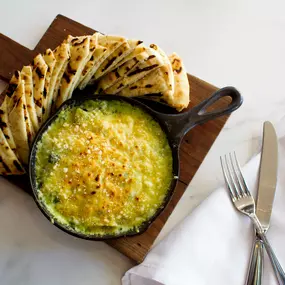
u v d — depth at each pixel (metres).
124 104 0.59
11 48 0.66
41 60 0.56
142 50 0.58
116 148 0.57
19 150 0.57
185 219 0.59
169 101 0.61
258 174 0.61
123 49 0.58
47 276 0.58
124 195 0.55
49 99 0.58
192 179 0.63
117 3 0.71
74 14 0.70
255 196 0.60
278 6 0.71
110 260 0.59
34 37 0.69
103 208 0.54
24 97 0.55
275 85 0.68
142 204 0.55
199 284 0.56
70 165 0.55
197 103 0.64
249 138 0.65
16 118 0.54
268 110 0.66
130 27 0.70
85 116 0.57
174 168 0.57
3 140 0.55
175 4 0.71
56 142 0.56
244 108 0.66
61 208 0.55
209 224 0.58
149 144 0.58
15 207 0.60
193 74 0.68
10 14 0.70
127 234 0.54
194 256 0.57
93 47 0.57
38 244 0.59
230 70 0.68
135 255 0.58
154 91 0.60
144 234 0.59
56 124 0.57
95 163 0.55
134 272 0.57
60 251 0.59
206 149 0.63
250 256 0.58
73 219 0.55
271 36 0.70
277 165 0.61
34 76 0.56
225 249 0.58
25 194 0.61
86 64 0.58
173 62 0.63
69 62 0.57
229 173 0.60
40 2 0.70
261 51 0.69
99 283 0.58
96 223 0.55
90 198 0.55
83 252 0.59
